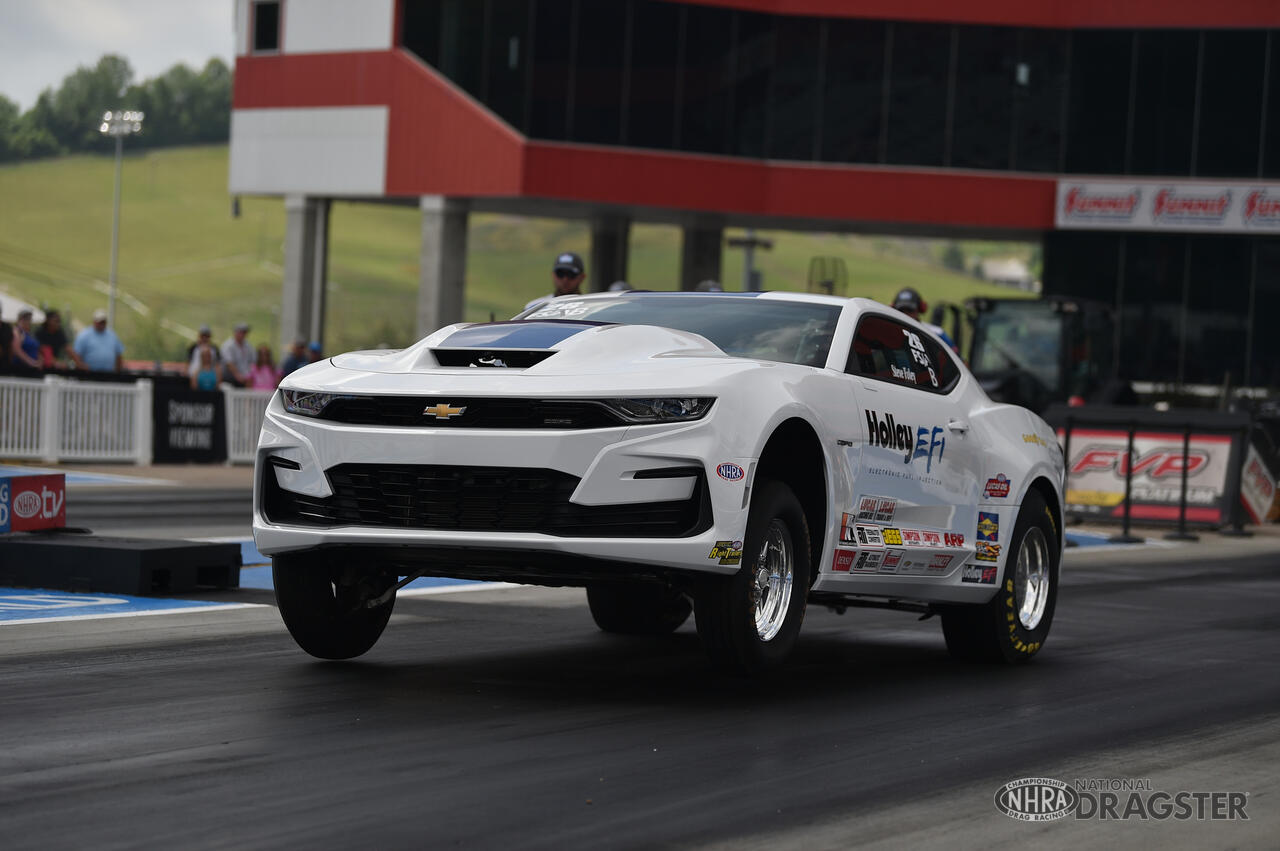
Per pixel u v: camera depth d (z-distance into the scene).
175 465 66.94
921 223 108.50
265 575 30.25
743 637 17.92
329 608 19.39
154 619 23.33
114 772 13.73
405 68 106.62
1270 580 38.41
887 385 20.83
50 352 69.50
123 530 38.72
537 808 12.91
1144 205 106.25
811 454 18.91
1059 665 22.86
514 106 104.44
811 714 17.72
